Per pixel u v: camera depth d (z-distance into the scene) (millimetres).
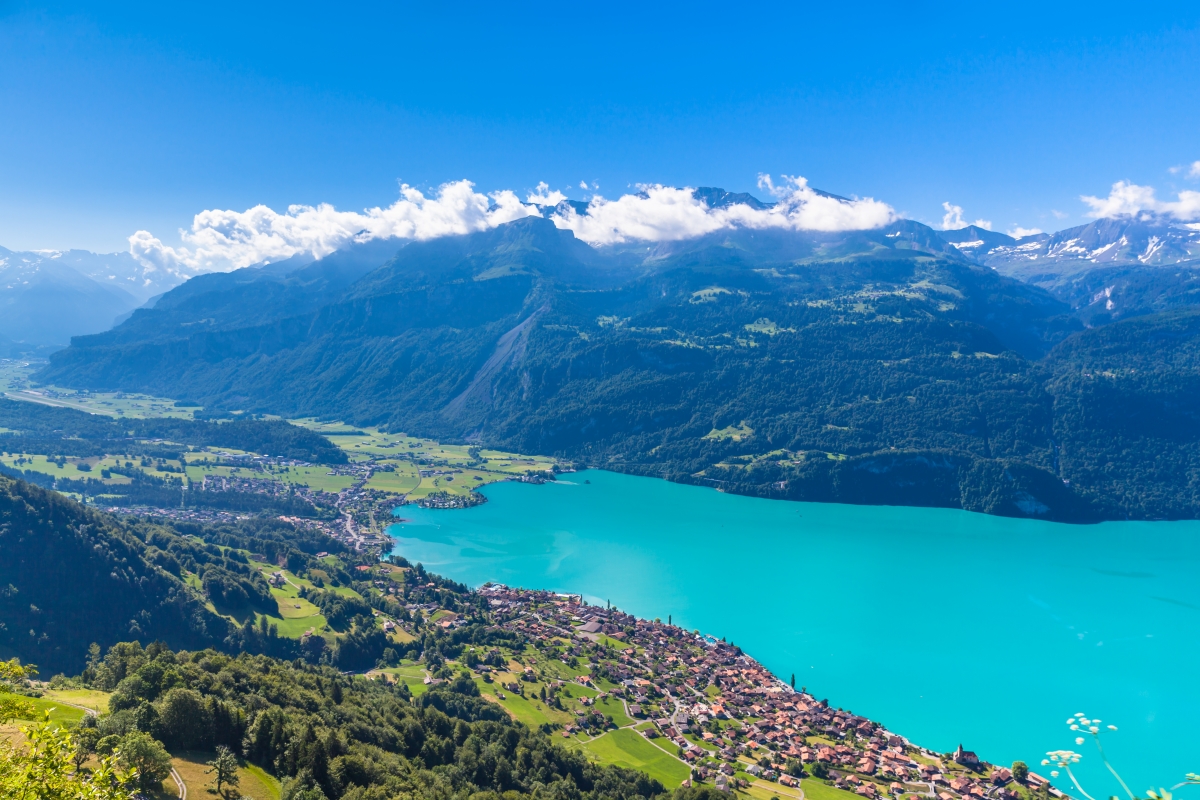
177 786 93938
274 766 108062
